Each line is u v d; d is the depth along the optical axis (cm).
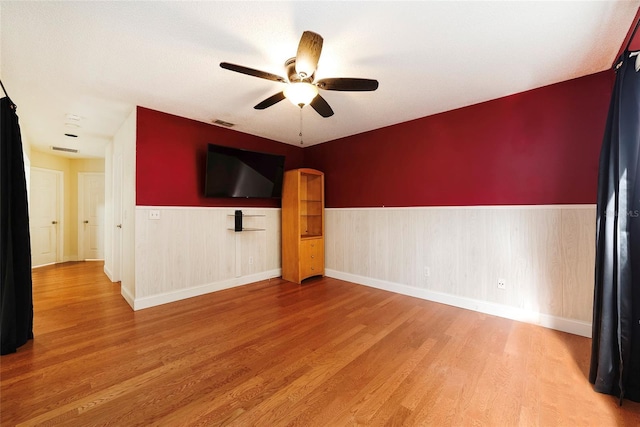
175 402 152
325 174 450
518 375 177
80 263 559
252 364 189
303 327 248
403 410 146
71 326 250
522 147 263
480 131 288
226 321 262
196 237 344
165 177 318
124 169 337
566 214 240
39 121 343
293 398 155
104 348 210
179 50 197
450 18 165
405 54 202
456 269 304
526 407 149
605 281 165
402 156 351
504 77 236
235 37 183
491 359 195
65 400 153
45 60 208
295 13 161
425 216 329
